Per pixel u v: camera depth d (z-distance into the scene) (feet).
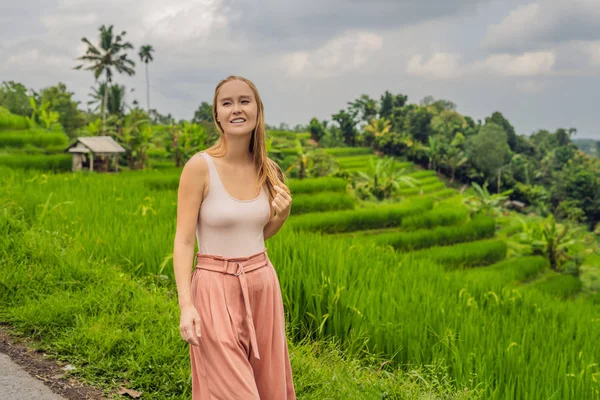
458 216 131.64
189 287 9.17
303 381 13.70
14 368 13.52
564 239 132.36
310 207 115.75
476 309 25.43
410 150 372.79
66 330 15.48
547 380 18.17
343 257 25.03
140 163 164.35
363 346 17.75
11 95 215.31
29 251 20.66
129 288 18.45
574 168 389.80
